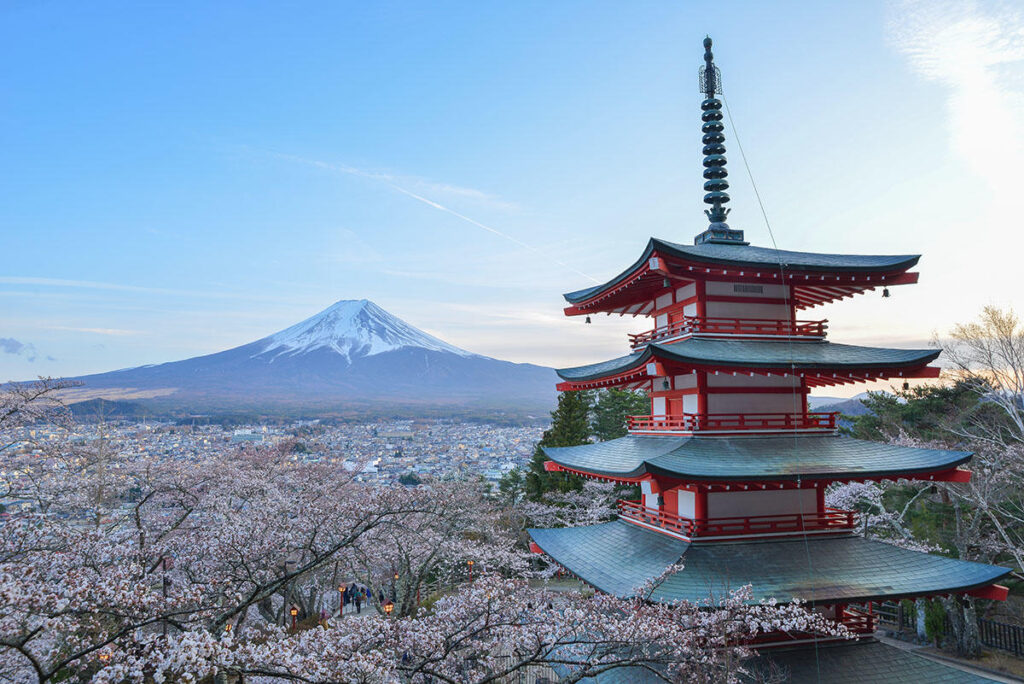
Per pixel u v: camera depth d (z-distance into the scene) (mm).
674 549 19875
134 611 11398
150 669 10508
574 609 15812
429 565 32625
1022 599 35062
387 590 41219
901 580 17984
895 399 49781
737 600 15727
